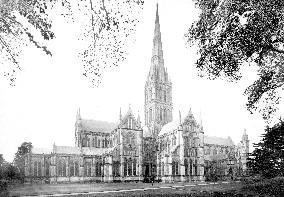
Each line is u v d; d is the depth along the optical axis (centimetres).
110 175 8606
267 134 2603
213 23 1903
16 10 1173
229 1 1695
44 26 1267
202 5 1895
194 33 2042
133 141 9350
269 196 2508
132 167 9119
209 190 4219
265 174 2709
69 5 1276
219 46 1978
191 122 9662
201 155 9419
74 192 4638
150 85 11631
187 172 9175
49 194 4322
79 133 10125
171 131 9650
